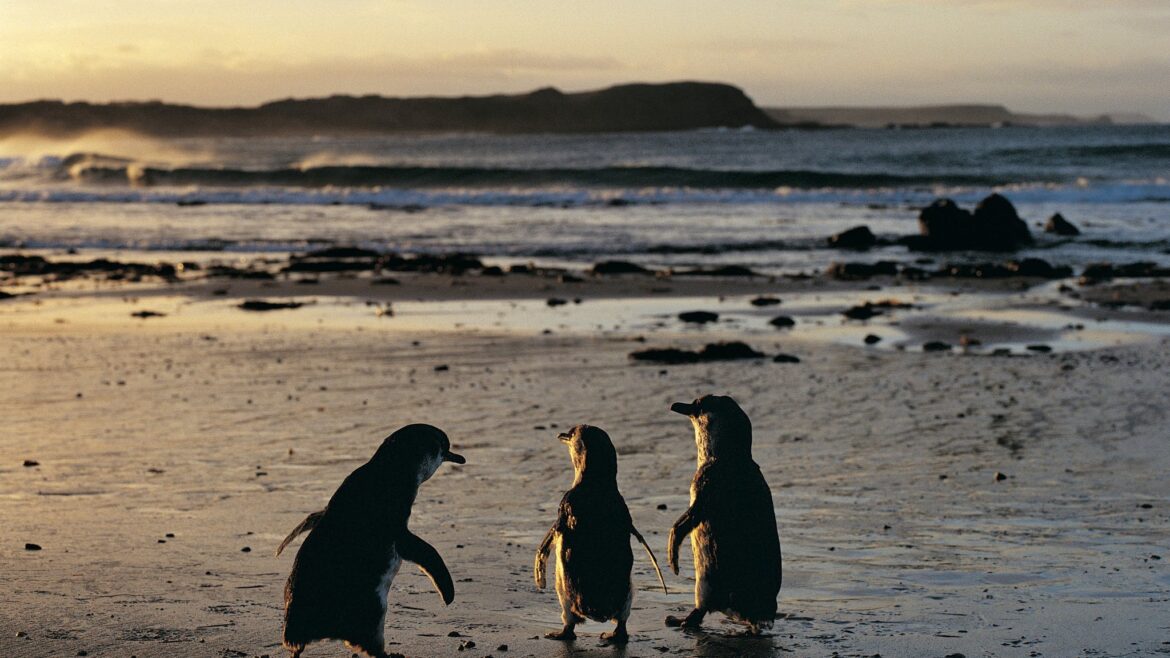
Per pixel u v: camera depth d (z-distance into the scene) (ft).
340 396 49.29
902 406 47.65
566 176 219.00
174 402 47.67
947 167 244.63
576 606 20.68
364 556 18.63
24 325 71.31
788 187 208.85
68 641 20.08
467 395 49.67
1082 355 60.90
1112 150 251.39
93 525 28.73
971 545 27.78
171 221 150.51
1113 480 35.06
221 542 27.20
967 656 19.80
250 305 79.36
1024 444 40.45
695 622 21.74
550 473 35.70
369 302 82.17
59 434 41.27
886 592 24.06
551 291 87.81
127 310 78.13
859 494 33.24
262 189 208.03
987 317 75.46
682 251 119.34
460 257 105.70
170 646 19.86
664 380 53.57
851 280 96.37
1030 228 139.54
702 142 565.94
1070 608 22.72
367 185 226.99
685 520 21.45
